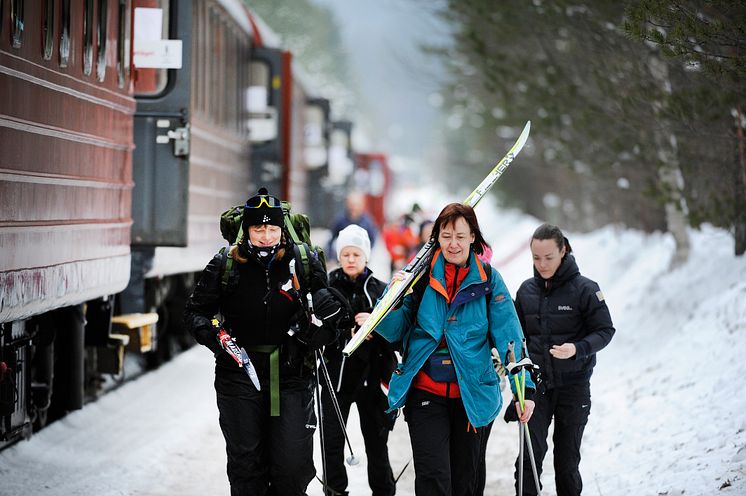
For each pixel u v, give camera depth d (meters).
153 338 23.52
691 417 15.83
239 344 11.42
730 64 15.50
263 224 11.24
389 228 32.75
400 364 11.50
